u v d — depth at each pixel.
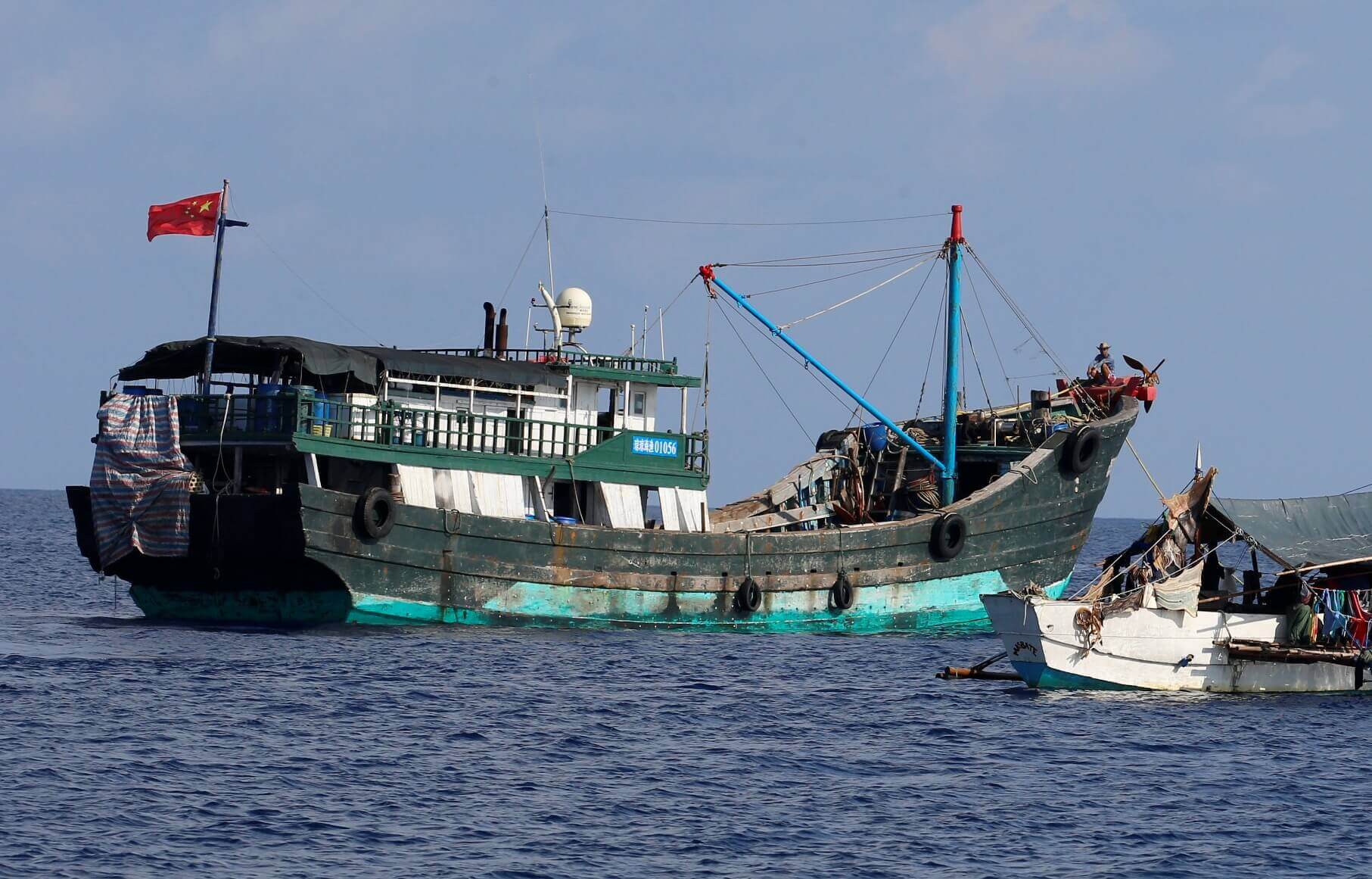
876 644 194.25
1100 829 106.06
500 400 195.50
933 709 146.00
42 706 132.88
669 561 192.25
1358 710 149.38
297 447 173.00
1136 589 154.88
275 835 99.94
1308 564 157.88
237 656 160.75
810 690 155.25
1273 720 143.12
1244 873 97.62
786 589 199.88
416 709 137.38
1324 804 113.38
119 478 179.62
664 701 146.12
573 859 97.38
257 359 186.00
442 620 181.12
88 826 100.06
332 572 173.38
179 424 179.00
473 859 96.69
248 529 173.50
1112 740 133.00
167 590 188.50
